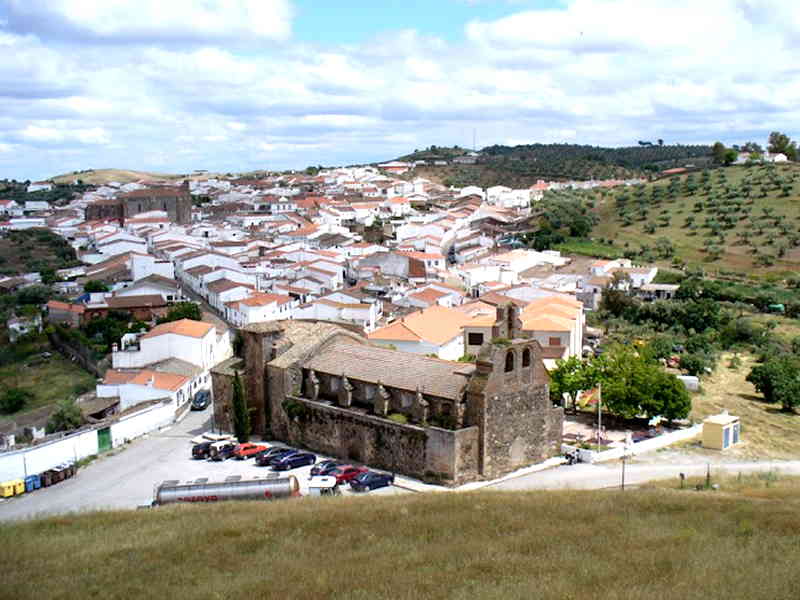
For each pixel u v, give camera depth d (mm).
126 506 73250
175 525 56531
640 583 41812
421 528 53500
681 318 177625
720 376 139000
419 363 84188
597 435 96062
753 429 105438
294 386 90500
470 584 42156
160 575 45969
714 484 74688
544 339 121062
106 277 190250
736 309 187125
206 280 182000
